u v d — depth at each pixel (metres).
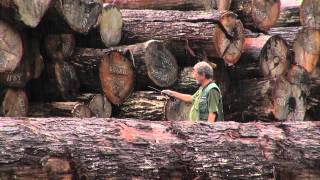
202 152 10.00
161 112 17.62
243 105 20.25
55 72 16.47
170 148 9.84
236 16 19.34
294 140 10.77
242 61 20.25
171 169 9.71
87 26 16.91
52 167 8.66
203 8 20.53
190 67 19.09
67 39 16.89
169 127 10.25
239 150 10.26
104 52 17.39
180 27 18.98
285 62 21.02
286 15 23.80
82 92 17.72
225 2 21.12
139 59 17.95
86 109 16.52
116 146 9.38
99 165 9.06
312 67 22.89
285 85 20.62
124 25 19.50
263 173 10.20
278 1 22.03
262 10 21.50
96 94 17.30
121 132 9.66
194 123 10.53
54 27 16.30
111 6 18.73
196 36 18.78
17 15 14.31
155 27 19.23
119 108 18.14
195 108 13.94
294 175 10.61
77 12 16.47
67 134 9.13
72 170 8.86
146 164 9.48
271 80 19.91
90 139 9.23
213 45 18.66
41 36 16.44
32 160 8.51
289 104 20.83
